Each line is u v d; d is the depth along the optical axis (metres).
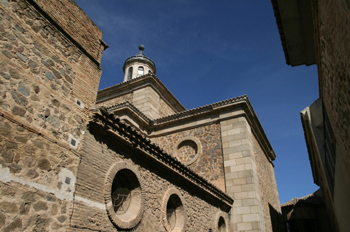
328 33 5.47
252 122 16.03
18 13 5.39
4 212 4.14
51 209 4.86
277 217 17.62
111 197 6.75
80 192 5.54
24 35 5.39
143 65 25.14
